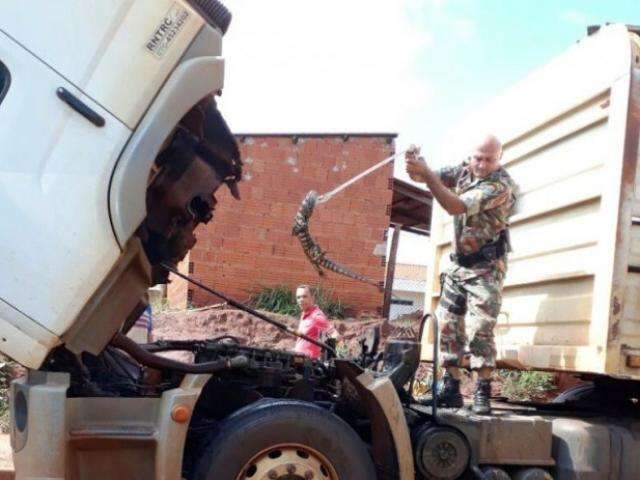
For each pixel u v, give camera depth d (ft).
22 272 11.39
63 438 11.53
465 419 14.98
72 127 11.60
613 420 16.88
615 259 15.05
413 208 53.36
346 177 45.68
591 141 16.25
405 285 83.35
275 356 14.65
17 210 11.41
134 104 11.76
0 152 11.42
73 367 12.61
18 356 11.34
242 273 43.68
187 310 39.55
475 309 16.28
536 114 18.30
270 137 44.91
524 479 15.03
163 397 12.43
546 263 17.37
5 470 19.45
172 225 13.53
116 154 11.69
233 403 14.25
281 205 44.65
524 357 17.30
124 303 12.26
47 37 11.60
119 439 12.09
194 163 13.33
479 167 16.28
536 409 18.42
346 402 14.99
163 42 11.89
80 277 11.54
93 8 11.68
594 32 16.88
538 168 18.15
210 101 12.84
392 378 15.19
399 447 13.75
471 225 16.40
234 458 12.59
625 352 15.02
